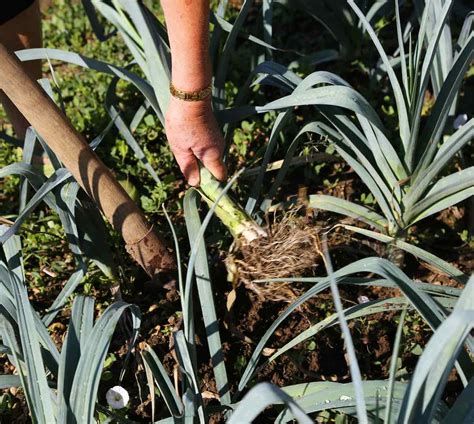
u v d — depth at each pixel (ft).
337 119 5.63
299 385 4.72
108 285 6.11
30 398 4.16
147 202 6.77
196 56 4.56
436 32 5.11
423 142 5.52
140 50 6.27
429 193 5.42
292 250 5.05
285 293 5.18
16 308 4.40
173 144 5.13
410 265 6.14
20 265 5.04
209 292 5.03
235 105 6.42
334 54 7.54
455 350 3.44
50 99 5.02
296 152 7.02
